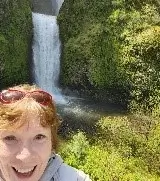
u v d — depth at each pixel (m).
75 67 28.14
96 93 27.58
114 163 16.89
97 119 23.66
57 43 29.25
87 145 17.22
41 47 29.41
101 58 27.41
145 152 18.95
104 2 28.14
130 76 26.55
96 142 19.66
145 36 26.44
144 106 25.58
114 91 27.06
